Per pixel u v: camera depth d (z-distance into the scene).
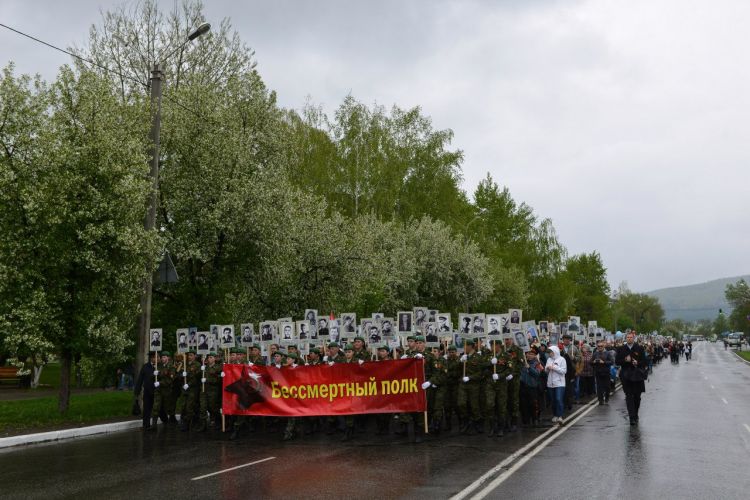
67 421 17.50
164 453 12.97
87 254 17.12
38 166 17.16
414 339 15.88
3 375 36.81
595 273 99.56
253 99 24.58
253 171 23.33
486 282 39.81
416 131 46.00
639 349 16.61
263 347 20.45
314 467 11.12
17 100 17.33
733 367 55.03
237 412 15.43
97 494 9.25
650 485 9.44
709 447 12.93
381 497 8.78
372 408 15.00
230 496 8.98
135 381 18.77
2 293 16.89
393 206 42.88
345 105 43.78
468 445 13.53
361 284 28.86
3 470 11.23
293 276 26.95
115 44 28.98
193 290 23.70
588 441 13.90
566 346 21.55
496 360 15.20
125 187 17.33
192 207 22.20
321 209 27.73
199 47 29.86
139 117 20.52
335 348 16.89
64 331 17.75
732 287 148.38
